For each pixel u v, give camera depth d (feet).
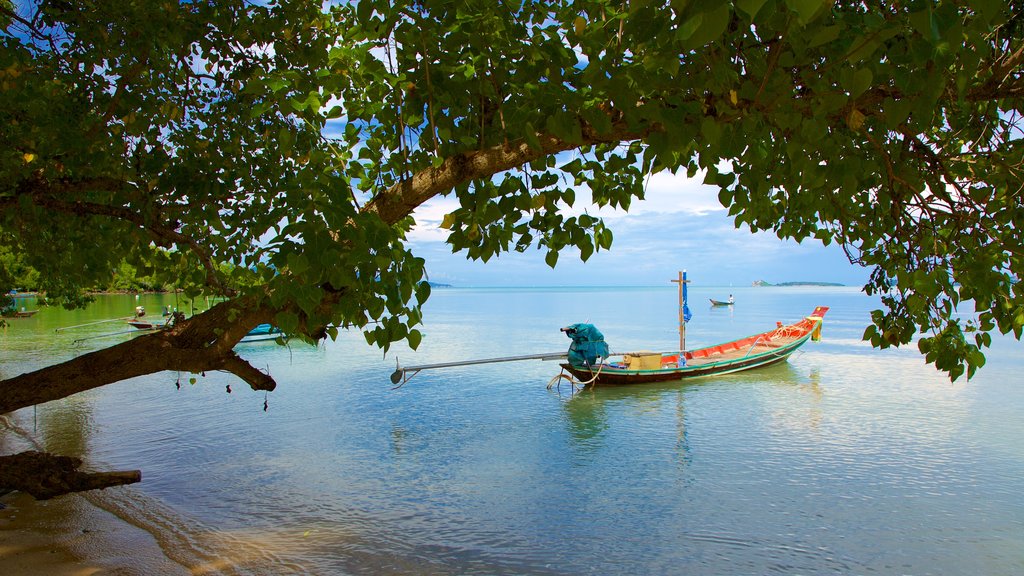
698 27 4.13
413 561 27.40
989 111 10.69
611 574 26.66
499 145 10.23
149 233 16.20
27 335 114.83
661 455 43.73
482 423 53.26
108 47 16.22
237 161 18.29
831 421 52.85
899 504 34.04
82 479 14.46
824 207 10.87
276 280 8.66
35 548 26.78
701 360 80.12
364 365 86.79
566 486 37.42
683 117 7.41
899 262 12.42
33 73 15.20
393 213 10.82
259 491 36.04
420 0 9.50
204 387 67.67
